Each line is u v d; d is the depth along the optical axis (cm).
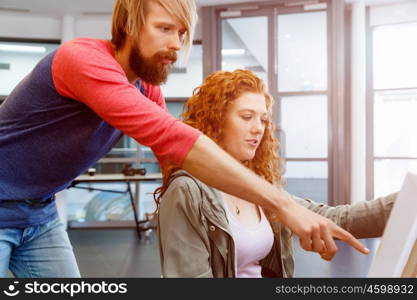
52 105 101
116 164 647
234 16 584
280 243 118
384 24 573
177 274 93
